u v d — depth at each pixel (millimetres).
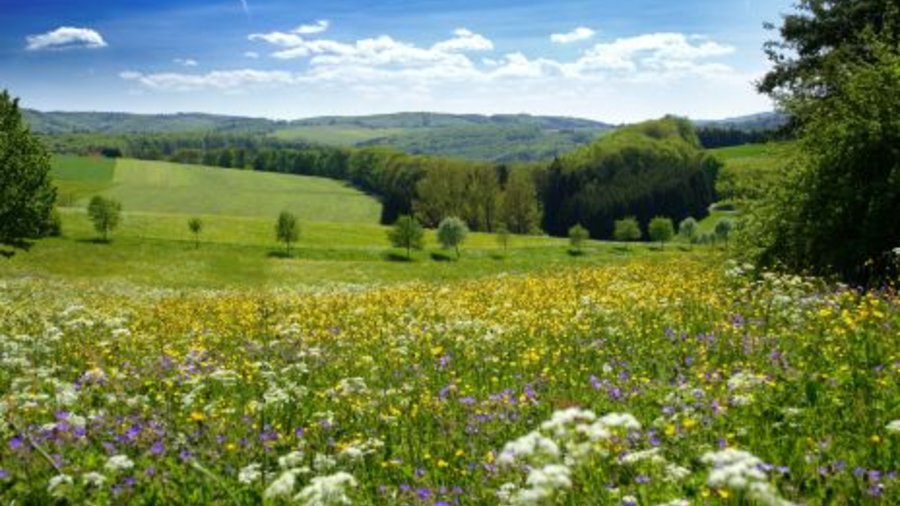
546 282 24703
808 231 20016
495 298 20984
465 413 9297
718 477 4227
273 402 9500
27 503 6293
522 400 9367
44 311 22438
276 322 18594
